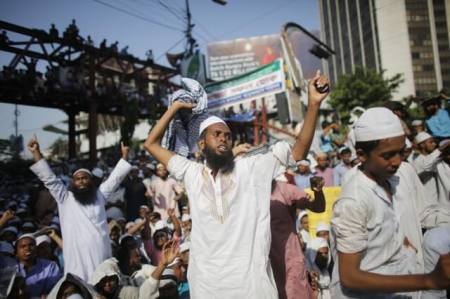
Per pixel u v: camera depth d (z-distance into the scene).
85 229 4.41
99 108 18.64
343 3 95.38
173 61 21.31
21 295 4.08
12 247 5.23
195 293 2.35
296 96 18.84
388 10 80.12
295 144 2.53
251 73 14.48
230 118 16.22
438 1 79.56
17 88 14.88
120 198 8.37
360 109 6.86
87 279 4.26
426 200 3.29
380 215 2.00
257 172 2.48
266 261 2.32
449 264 1.57
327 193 6.04
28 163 19.88
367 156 2.04
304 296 2.81
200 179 2.54
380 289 1.78
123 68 18.92
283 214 2.96
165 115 2.77
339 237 1.98
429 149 4.59
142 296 3.79
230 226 2.35
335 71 101.50
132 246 4.93
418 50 78.81
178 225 6.20
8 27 14.12
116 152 17.80
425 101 7.00
